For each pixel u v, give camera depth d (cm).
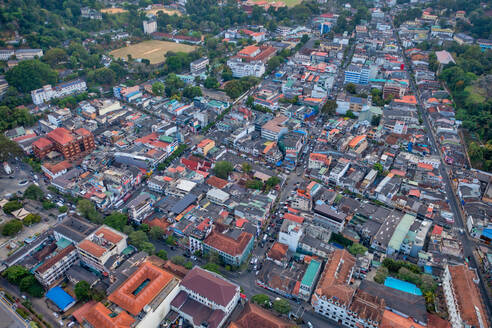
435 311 19988
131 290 19812
